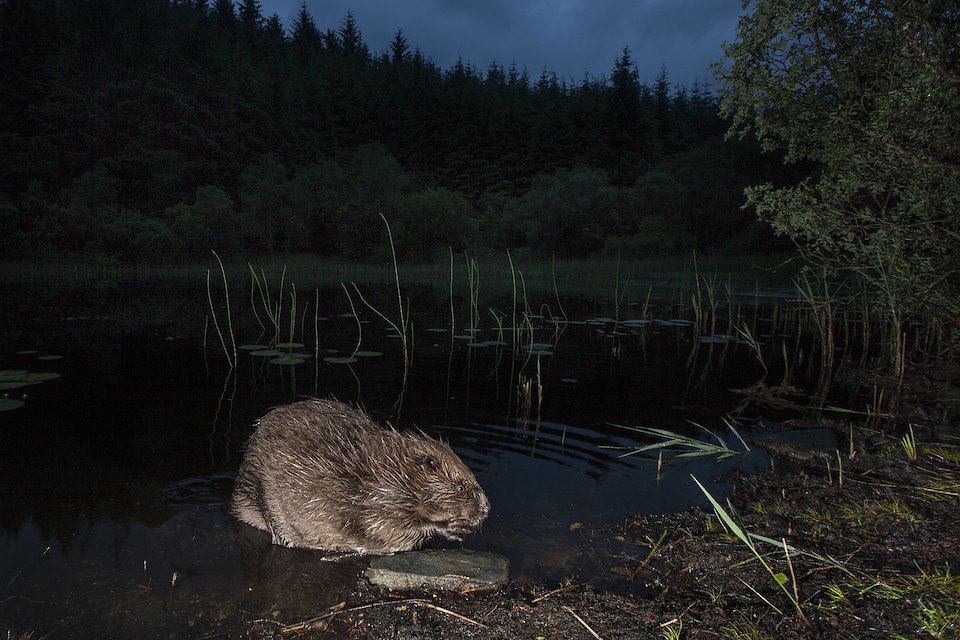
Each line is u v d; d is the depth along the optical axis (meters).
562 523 1.51
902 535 1.39
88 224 10.25
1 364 2.94
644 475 1.81
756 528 1.47
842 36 2.08
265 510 1.39
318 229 13.09
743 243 13.78
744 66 2.24
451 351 3.64
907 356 3.63
